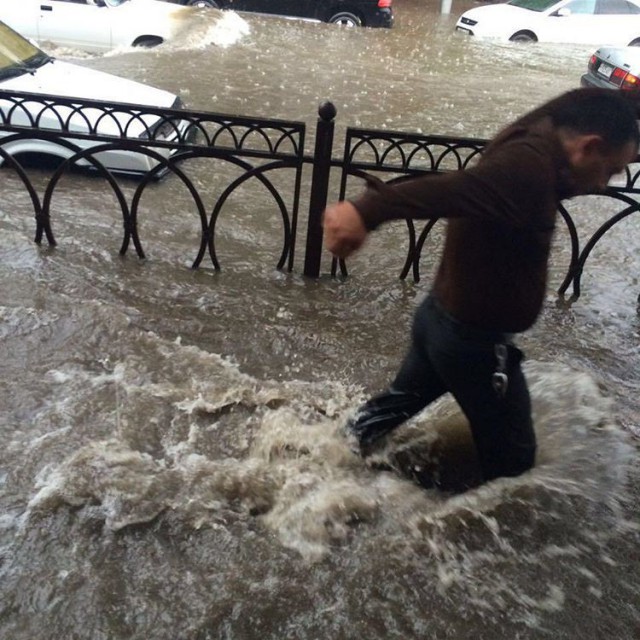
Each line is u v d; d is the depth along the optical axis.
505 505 2.74
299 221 5.88
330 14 15.13
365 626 2.29
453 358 2.38
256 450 3.07
